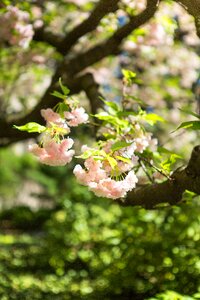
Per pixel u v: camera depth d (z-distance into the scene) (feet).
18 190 65.82
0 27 20.39
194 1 10.46
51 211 51.44
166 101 31.81
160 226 25.80
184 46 30.27
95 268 28.94
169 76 33.17
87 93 19.48
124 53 28.84
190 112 11.32
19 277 30.17
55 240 34.01
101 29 23.15
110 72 32.01
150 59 30.25
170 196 12.50
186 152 32.83
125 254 25.43
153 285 23.67
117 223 30.09
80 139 34.40
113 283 25.08
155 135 33.65
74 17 27.40
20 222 50.52
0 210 57.98
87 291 26.27
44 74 32.48
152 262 24.34
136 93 30.35
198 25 10.65
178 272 22.81
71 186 54.24
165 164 12.88
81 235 33.30
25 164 66.95
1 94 35.53
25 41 20.80
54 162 11.22
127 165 11.23
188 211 25.52
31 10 21.62
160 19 20.85
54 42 22.08
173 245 24.35
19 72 29.48
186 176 11.50
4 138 23.27
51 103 20.77
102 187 10.90
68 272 30.25
